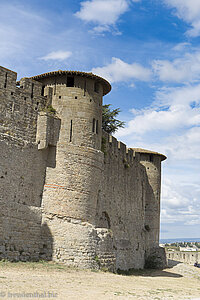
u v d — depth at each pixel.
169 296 19.95
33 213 26.75
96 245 28.31
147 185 51.78
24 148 27.58
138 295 18.97
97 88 32.34
